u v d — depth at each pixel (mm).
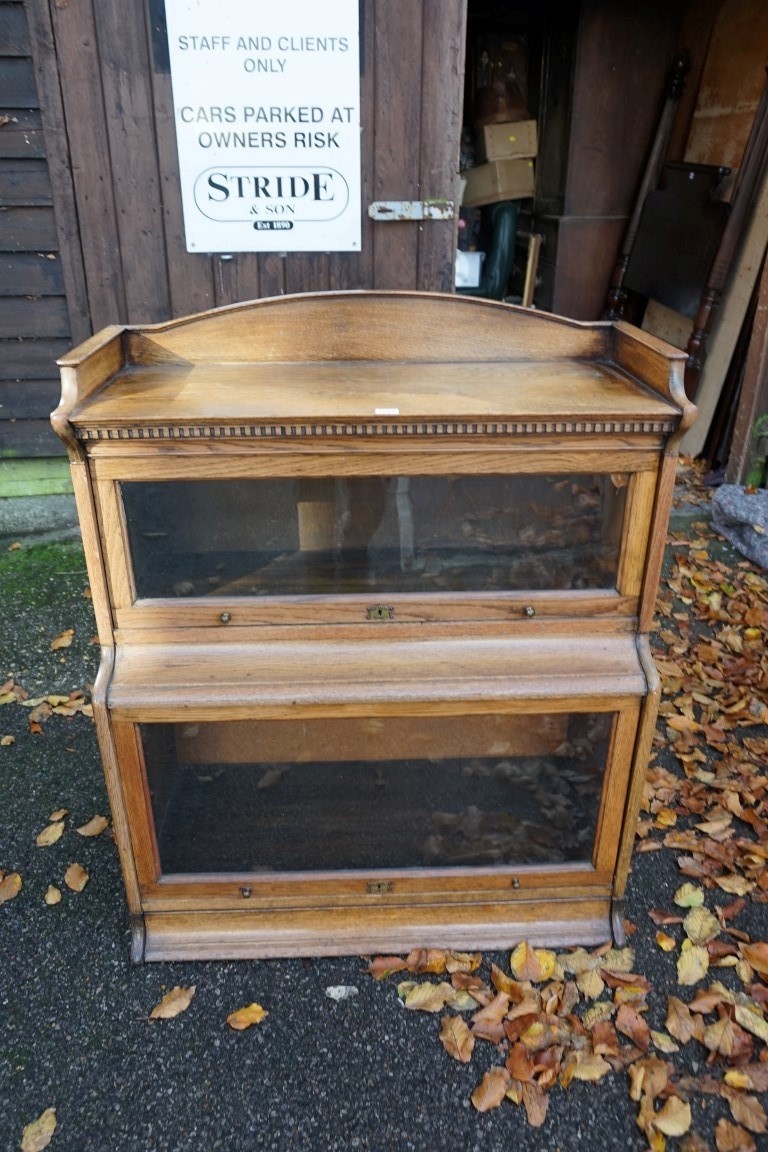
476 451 1636
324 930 1972
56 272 3361
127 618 1726
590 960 1936
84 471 1599
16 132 3135
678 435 1614
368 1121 1630
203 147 3121
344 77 3035
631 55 4859
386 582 1754
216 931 1963
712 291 4273
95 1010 1836
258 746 1899
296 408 1628
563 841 1953
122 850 1852
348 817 1970
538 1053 1739
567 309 5434
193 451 1599
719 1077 1696
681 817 2375
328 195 3209
